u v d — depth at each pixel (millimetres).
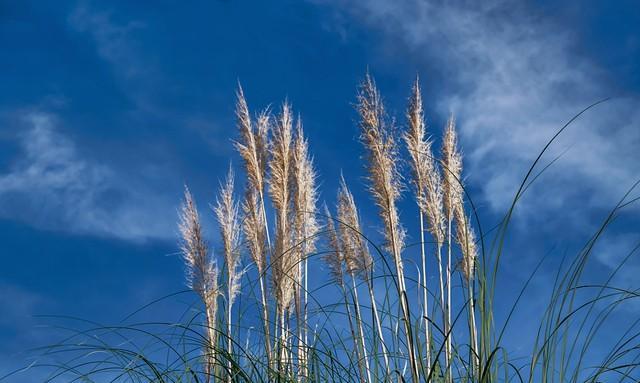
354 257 4477
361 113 4422
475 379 2893
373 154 4355
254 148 5375
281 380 3336
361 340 3697
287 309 4539
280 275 4551
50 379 3242
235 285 4602
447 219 4121
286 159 5176
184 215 5051
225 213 5023
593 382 2834
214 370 3564
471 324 3176
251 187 5262
